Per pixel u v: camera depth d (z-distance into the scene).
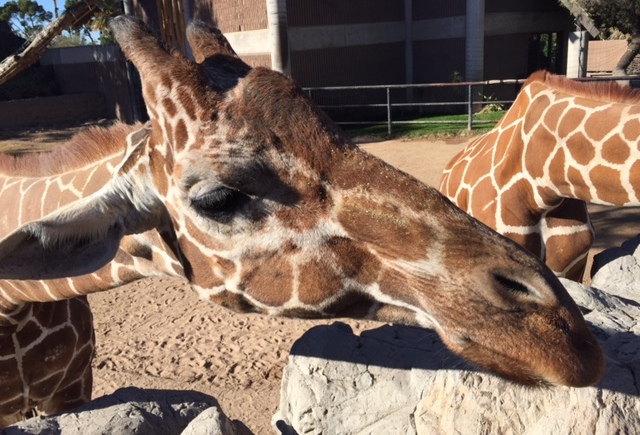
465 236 0.71
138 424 0.91
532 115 1.46
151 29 0.82
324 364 1.07
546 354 0.65
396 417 0.97
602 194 1.33
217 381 1.84
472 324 0.69
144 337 2.14
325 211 0.75
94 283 0.98
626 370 0.82
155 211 0.85
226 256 0.80
